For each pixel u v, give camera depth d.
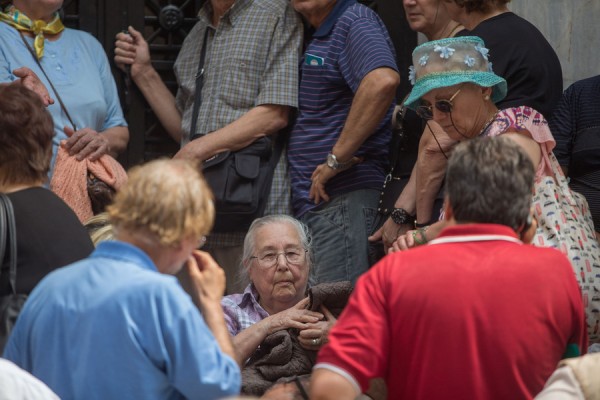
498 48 12.40
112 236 11.34
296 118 14.97
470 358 8.00
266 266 12.71
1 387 7.87
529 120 11.02
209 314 8.64
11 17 15.09
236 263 15.03
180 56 15.98
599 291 10.84
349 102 14.79
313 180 14.54
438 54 11.19
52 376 8.14
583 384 7.88
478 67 11.20
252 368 11.68
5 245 9.32
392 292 8.17
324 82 14.79
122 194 8.20
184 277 9.85
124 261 8.22
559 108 14.98
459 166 8.48
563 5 16.30
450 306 8.05
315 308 11.88
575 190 14.76
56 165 14.33
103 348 8.00
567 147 14.81
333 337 8.20
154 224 8.09
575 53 16.34
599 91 14.84
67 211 9.79
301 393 11.30
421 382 8.06
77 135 14.49
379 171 14.69
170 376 8.05
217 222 14.73
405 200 13.73
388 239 13.85
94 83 15.42
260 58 15.08
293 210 15.01
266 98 14.84
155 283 8.09
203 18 15.72
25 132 9.82
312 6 14.77
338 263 14.35
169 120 16.23
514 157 8.47
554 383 7.98
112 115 15.80
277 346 11.58
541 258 8.27
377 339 8.09
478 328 8.03
